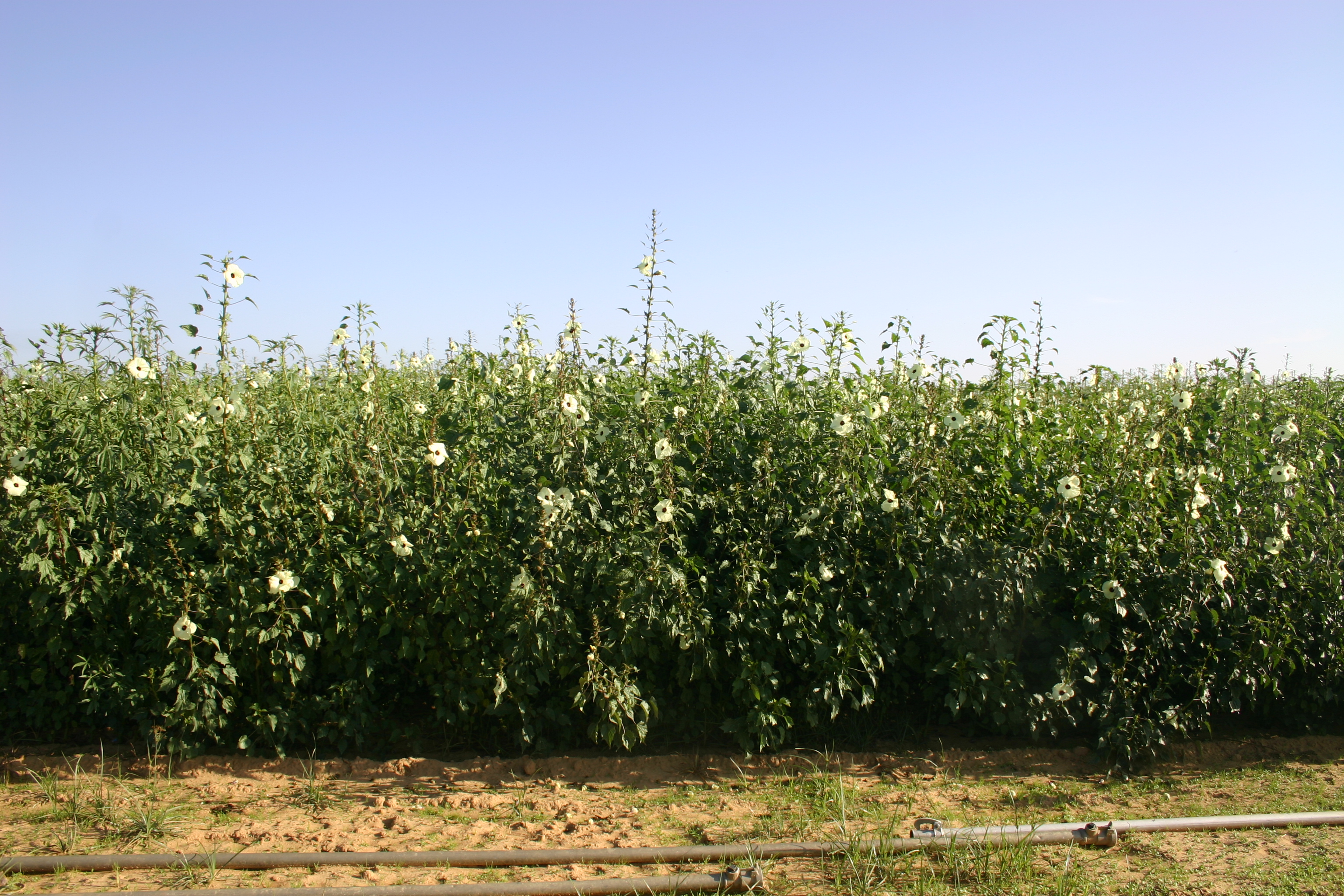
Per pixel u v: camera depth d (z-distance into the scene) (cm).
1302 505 573
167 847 402
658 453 502
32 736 527
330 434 565
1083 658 511
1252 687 527
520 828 427
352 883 367
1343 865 382
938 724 557
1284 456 609
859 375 579
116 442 507
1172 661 529
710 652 489
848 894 359
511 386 588
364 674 498
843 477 518
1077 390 700
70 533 484
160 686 471
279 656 480
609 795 468
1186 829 417
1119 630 523
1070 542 530
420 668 510
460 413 547
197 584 477
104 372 557
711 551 511
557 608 481
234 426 508
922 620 523
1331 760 525
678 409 544
